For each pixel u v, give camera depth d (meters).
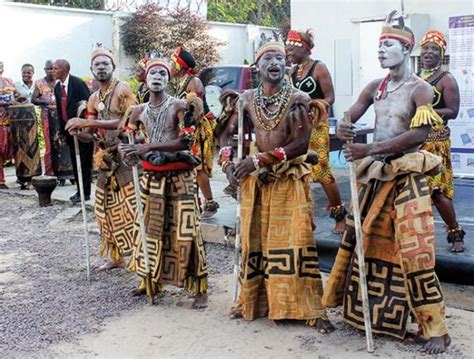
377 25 10.07
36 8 14.70
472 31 8.55
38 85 10.30
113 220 5.64
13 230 7.74
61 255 6.56
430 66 5.43
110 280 5.69
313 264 4.45
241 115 4.48
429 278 4.02
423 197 4.02
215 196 8.65
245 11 27.59
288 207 4.41
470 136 8.69
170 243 4.95
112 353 4.20
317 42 10.71
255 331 4.46
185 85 6.44
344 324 4.53
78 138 5.69
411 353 4.04
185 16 17.11
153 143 4.82
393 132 4.11
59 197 9.30
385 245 4.15
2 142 10.35
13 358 4.16
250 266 4.57
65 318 4.82
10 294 5.41
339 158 10.45
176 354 4.16
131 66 16.61
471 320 4.54
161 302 5.10
